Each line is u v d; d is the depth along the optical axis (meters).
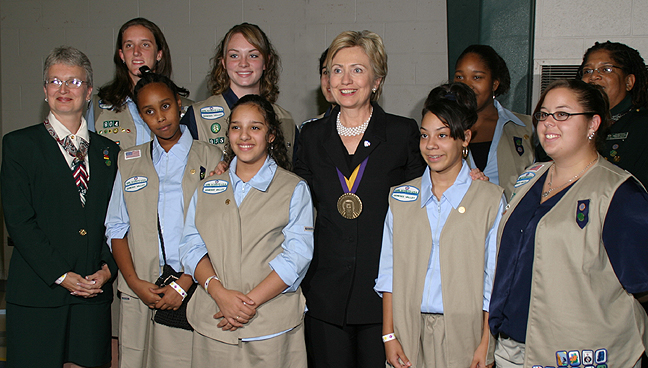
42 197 2.03
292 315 1.82
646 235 1.34
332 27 3.60
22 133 2.05
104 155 2.16
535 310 1.49
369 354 1.92
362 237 1.91
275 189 1.86
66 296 2.03
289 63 3.67
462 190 1.74
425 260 1.73
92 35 3.84
